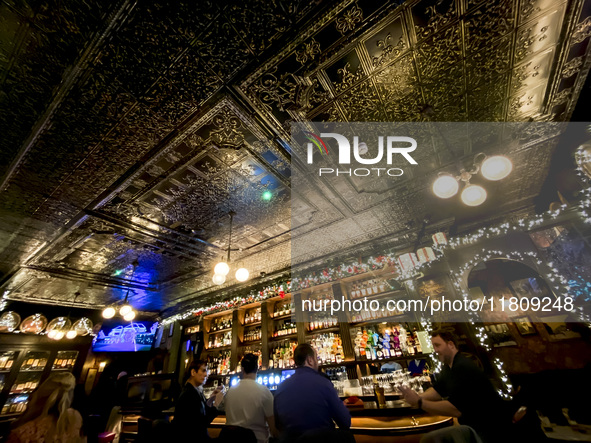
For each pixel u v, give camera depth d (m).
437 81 2.45
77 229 4.16
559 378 3.26
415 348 4.37
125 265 5.48
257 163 3.25
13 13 1.80
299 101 2.55
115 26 1.92
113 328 8.36
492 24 2.04
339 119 2.76
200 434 2.85
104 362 8.05
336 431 1.16
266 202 3.96
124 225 4.20
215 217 4.22
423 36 2.11
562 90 2.60
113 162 3.06
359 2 1.91
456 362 2.31
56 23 1.88
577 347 3.45
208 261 5.62
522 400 3.21
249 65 2.25
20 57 2.05
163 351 8.18
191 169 3.28
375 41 2.12
